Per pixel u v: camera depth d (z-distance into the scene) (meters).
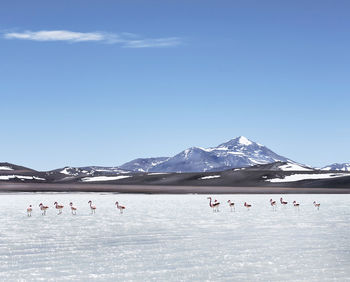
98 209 58.44
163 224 39.59
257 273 20.81
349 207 60.78
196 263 22.91
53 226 38.41
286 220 42.94
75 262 23.23
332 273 20.73
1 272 21.09
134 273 20.91
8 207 61.72
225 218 45.09
